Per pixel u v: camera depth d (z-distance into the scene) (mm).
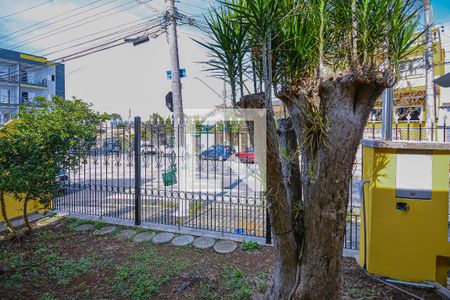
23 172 3844
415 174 2617
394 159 2666
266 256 3578
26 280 3102
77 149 5371
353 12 1630
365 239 2949
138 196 4910
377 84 1703
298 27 1799
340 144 1750
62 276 3170
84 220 5137
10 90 25125
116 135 5941
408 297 2480
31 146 4027
